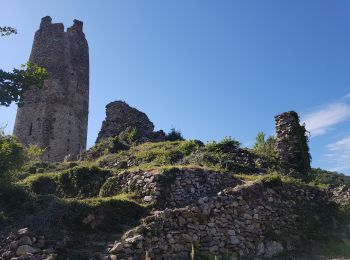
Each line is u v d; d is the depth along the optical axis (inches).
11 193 562.9
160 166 723.4
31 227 487.5
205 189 660.7
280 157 875.4
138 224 534.0
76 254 450.3
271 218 606.5
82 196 692.1
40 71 753.0
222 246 536.7
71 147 1374.3
